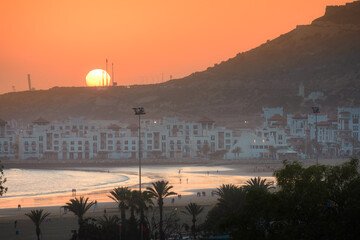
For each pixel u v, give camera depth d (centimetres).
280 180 10019
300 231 8881
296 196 9412
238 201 14162
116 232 14812
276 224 9444
